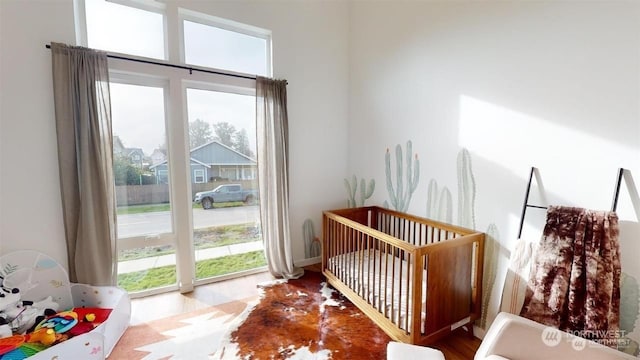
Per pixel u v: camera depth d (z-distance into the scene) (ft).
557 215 4.66
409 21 7.82
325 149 10.44
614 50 4.17
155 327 6.50
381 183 9.27
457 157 6.65
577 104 4.59
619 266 4.09
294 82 9.57
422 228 7.69
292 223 10.00
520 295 5.11
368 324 6.66
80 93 6.39
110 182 6.95
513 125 5.48
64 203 6.47
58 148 6.37
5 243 6.15
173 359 5.46
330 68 10.28
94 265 6.66
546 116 4.98
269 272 9.66
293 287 8.61
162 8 7.64
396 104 8.47
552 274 4.55
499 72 5.67
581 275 4.27
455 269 5.70
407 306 5.32
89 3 6.91
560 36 4.74
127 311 6.42
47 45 6.20
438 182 7.19
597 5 4.29
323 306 7.48
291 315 7.03
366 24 9.56
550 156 4.96
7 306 5.48
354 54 10.27
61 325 5.60
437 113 7.13
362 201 10.23
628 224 4.16
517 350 3.77
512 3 5.37
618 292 4.06
